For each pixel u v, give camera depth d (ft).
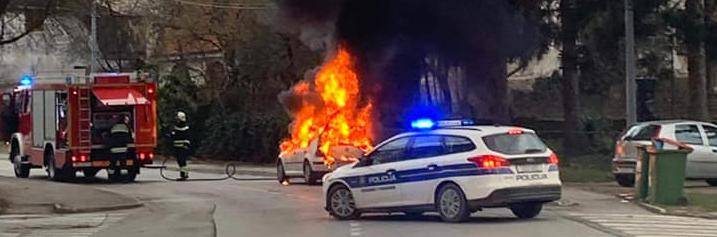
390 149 56.80
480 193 51.93
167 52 148.36
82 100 93.61
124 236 50.47
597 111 136.98
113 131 94.63
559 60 118.01
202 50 144.46
